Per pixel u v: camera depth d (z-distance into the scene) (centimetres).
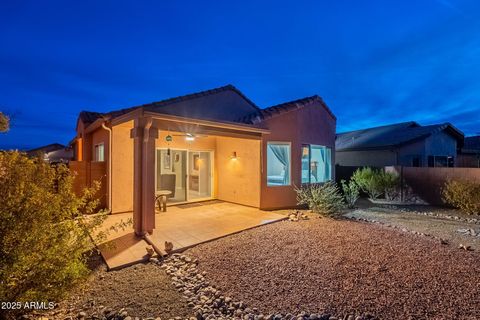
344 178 1568
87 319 324
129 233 645
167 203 1020
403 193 1245
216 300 360
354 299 350
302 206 1034
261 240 598
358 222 784
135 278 434
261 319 317
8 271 268
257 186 975
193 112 1055
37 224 297
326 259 479
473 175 1034
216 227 695
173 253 530
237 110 1200
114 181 883
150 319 321
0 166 306
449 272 423
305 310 331
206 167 1165
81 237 358
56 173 366
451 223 809
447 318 309
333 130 1258
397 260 471
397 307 331
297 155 1037
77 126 1432
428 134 1667
